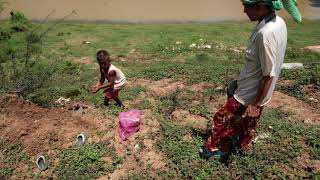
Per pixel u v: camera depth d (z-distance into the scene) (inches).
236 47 444.8
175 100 271.7
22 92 268.5
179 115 251.3
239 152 202.1
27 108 253.6
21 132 231.6
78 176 198.2
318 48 446.3
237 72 330.6
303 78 307.3
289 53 405.1
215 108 261.1
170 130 227.9
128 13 658.2
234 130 192.9
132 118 226.7
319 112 255.1
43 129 234.1
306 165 197.0
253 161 197.6
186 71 333.4
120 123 227.0
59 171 204.2
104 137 227.9
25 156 217.3
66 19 610.5
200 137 221.9
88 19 615.2
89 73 345.4
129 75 330.3
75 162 208.4
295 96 279.0
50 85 294.2
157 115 250.2
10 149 222.5
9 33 466.6
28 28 502.3
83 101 279.6
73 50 423.5
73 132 232.2
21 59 377.1
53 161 212.4
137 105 265.6
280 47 162.2
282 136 220.5
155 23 609.0
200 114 251.9
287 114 249.6
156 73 330.6
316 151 205.9
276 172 191.2
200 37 485.7
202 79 314.2
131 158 210.8
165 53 411.8
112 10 669.9
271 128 229.5
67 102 274.5
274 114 248.8
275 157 200.8
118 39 474.0
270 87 169.2
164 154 210.4
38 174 204.7
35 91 271.9
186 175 192.4
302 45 473.4
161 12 672.4
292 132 224.8
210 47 434.6
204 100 272.7
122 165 206.4
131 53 413.7
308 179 187.6
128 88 299.3
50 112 252.5
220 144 197.8
